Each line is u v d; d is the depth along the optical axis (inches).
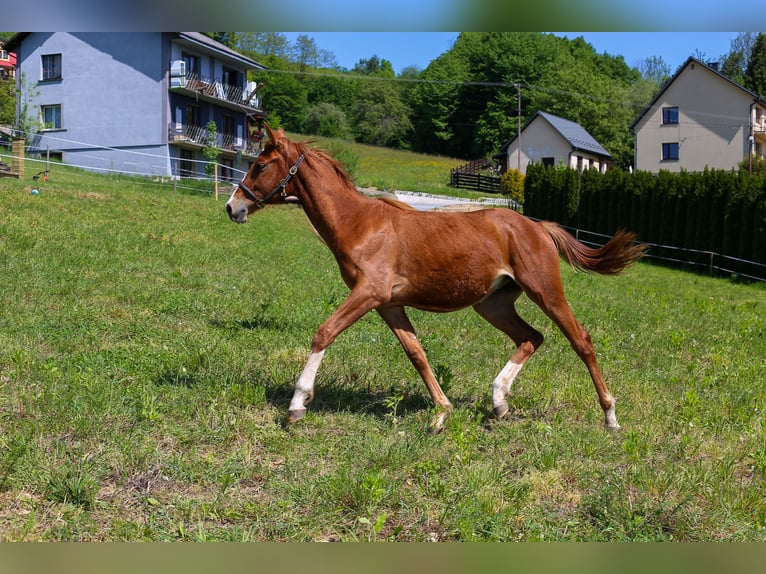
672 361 396.2
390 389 289.7
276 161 255.3
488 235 251.8
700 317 612.7
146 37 1563.7
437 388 255.0
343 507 185.2
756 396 323.9
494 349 382.9
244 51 3917.3
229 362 302.5
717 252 1132.5
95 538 165.9
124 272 491.2
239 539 168.2
